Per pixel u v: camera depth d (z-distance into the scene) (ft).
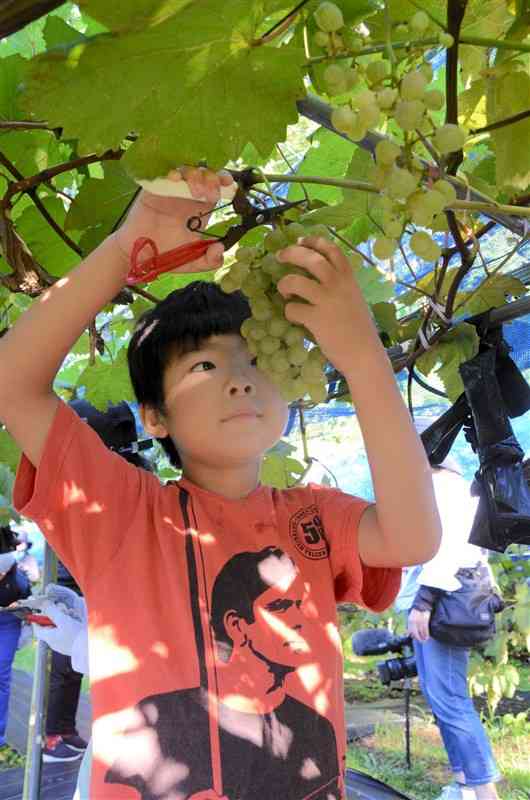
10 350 4.57
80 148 3.65
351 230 6.38
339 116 3.24
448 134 3.36
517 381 7.11
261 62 3.56
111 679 4.74
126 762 4.53
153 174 3.78
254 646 4.88
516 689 22.80
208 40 3.43
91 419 10.54
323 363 4.45
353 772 9.84
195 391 5.25
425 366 7.42
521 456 6.70
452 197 3.46
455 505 14.58
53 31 5.50
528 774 16.97
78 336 4.63
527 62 4.89
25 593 20.13
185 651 4.78
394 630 23.04
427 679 15.23
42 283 5.90
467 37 3.79
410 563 5.15
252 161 6.41
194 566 5.04
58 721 17.94
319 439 24.40
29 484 5.08
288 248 4.02
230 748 4.57
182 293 5.50
